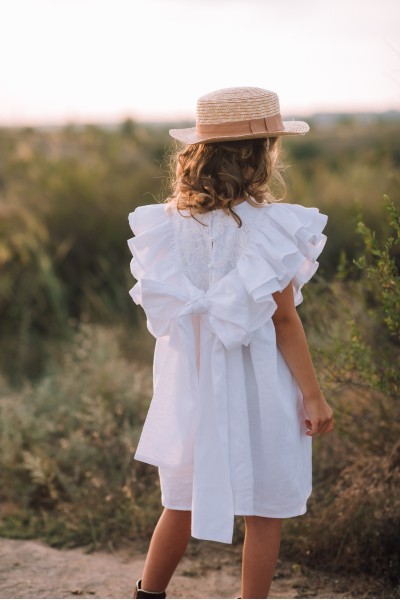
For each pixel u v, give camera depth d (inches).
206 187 88.4
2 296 264.1
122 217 293.4
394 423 128.0
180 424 88.5
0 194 307.1
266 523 89.2
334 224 254.4
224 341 85.1
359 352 117.6
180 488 91.3
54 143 371.9
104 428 156.4
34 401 181.8
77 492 142.3
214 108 89.3
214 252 87.7
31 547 129.6
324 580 115.3
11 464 154.9
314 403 87.9
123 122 466.9
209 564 122.6
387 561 116.0
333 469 136.2
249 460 85.2
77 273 284.4
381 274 111.2
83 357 212.7
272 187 100.3
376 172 298.4
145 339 223.5
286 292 87.4
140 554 128.0
